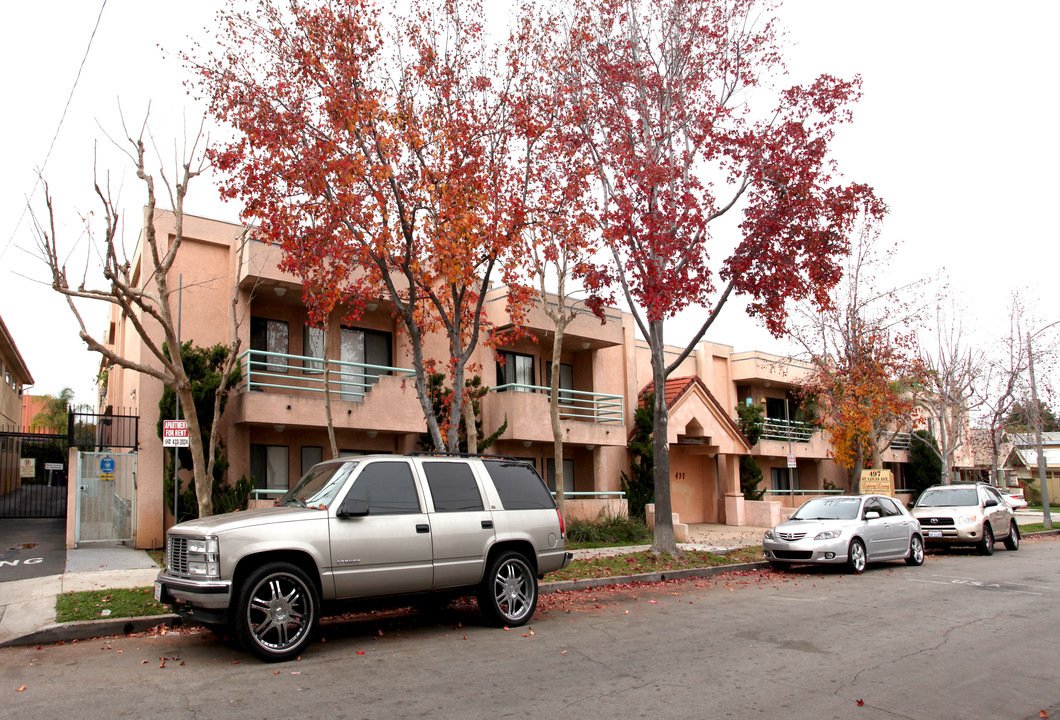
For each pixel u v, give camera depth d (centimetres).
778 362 3050
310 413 1681
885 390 2384
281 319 1844
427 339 2052
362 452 1911
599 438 2277
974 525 1914
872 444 2647
